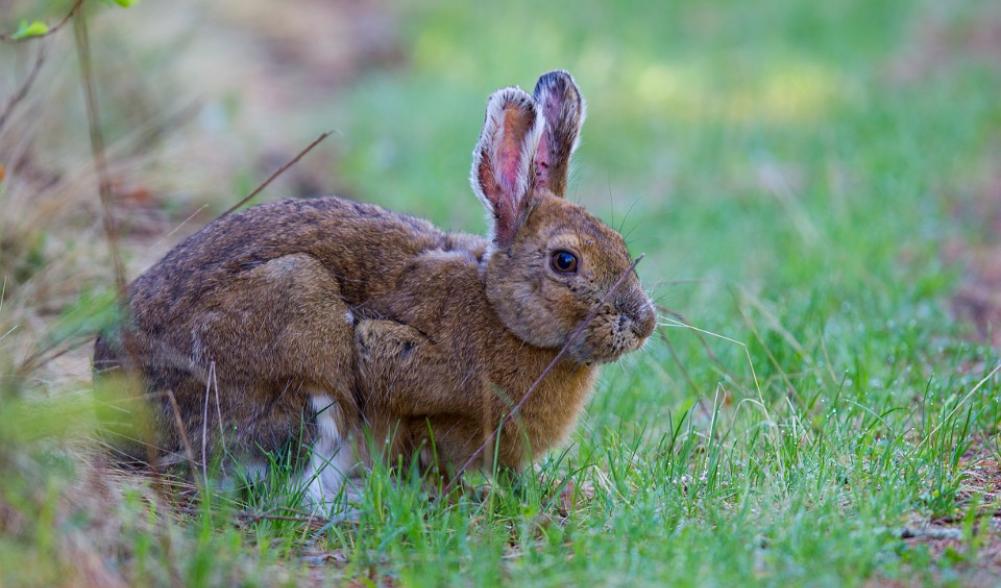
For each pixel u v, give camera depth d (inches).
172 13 897.5
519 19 1285.7
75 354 450.0
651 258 657.6
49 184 575.2
